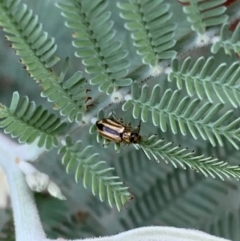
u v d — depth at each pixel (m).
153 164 0.18
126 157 0.18
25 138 0.15
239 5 0.14
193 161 0.15
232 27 0.15
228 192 0.18
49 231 0.18
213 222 0.18
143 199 0.18
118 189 0.15
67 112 0.15
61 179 0.19
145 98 0.15
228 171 0.14
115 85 0.15
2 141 0.16
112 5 0.17
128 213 0.19
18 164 0.16
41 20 0.18
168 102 0.14
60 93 0.15
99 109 0.15
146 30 0.14
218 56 0.17
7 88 0.19
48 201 0.18
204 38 0.14
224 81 0.14
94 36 0.14
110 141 0.15
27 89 0.19
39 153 0.16
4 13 0.14
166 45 0.14
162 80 0.17
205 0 0.14
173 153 0.15
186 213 0.18
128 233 0.15
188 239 0.15
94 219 0.18
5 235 0.17
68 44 0.18
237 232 0.18
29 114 0.14
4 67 0.19
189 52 0.15
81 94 0.15
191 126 0.14
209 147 0.18
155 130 0.18
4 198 0.18
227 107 0.17
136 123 0.18
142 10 0.14
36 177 0.16
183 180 0.18
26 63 0.14
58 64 0.18
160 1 0.14
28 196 0.16
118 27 0.17
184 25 0.15
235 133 0.14
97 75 0.15
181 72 0.14
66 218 0.18
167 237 0.15
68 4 0.14
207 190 0.18
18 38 0.14
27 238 0.16
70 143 0.15
